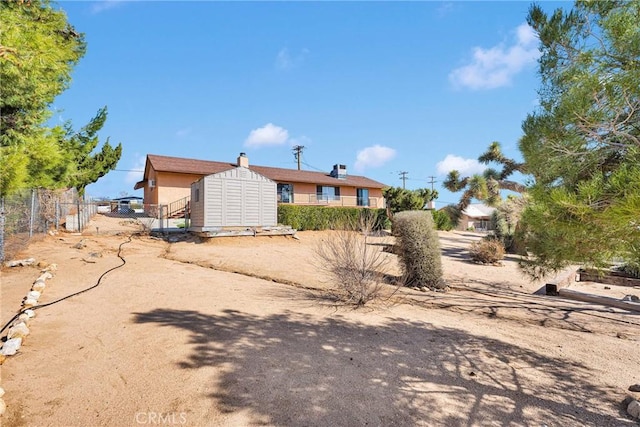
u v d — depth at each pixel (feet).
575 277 28.96
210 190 49.19
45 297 16.26
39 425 6.98
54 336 11.74
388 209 59.47
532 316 17.16
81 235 44.78
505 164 53.06
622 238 8.05
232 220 50.93
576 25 9.39
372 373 9.81
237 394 8.36
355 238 19.62
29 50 18.95
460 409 8.04
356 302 18.24
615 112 8.08
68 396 8.11
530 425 7.47
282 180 94.48
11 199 24.66
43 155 23.09
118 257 29.68
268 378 9.22
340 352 11.28
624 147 8.34
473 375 9.95
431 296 21.26
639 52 7.63
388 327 14.29
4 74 18.33
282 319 14.69
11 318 13.07
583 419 7.75
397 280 24.00
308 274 25.86
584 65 8.82
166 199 78.89
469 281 27.89
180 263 29.22
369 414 7.70
